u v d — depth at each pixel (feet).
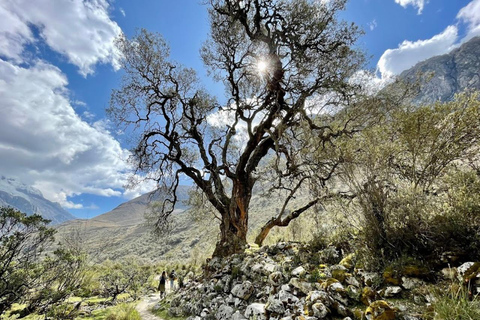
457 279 10.45
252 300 18.54
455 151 14.76
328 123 34.50
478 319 7.95
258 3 37.35
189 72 46.83
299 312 12.99
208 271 31.55
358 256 15.34
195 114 48.21
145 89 42.96
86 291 40.93
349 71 33.47
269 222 39.34
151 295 48.39
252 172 43.06
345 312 11.84
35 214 17.74
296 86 36.24
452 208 12.98
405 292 11.49
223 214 38.65
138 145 43.78
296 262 19.13
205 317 20.06
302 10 34.55
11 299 16.92
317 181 33.04
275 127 37.68
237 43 41.27
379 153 15.72
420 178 15.14
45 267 18.74
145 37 41.52
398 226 13.82
